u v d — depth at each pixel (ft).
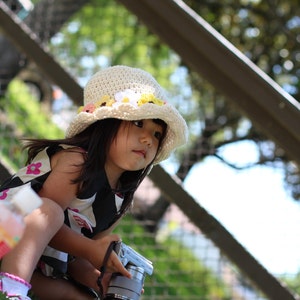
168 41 10.05
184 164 12.98
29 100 15.11
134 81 7.54
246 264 10.99
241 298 12.75
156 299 12.50
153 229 13.10
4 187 6.97
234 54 9.71
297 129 9.58
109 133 7.19
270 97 9.64
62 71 11.15
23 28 11.21
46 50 11.18
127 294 6.70
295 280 12.94
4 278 6.03
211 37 9.77
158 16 10.05
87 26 16.60
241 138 15.87
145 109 7.09
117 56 17.52
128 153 7.20
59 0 13.05
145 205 13.03
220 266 12.69
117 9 17.17
